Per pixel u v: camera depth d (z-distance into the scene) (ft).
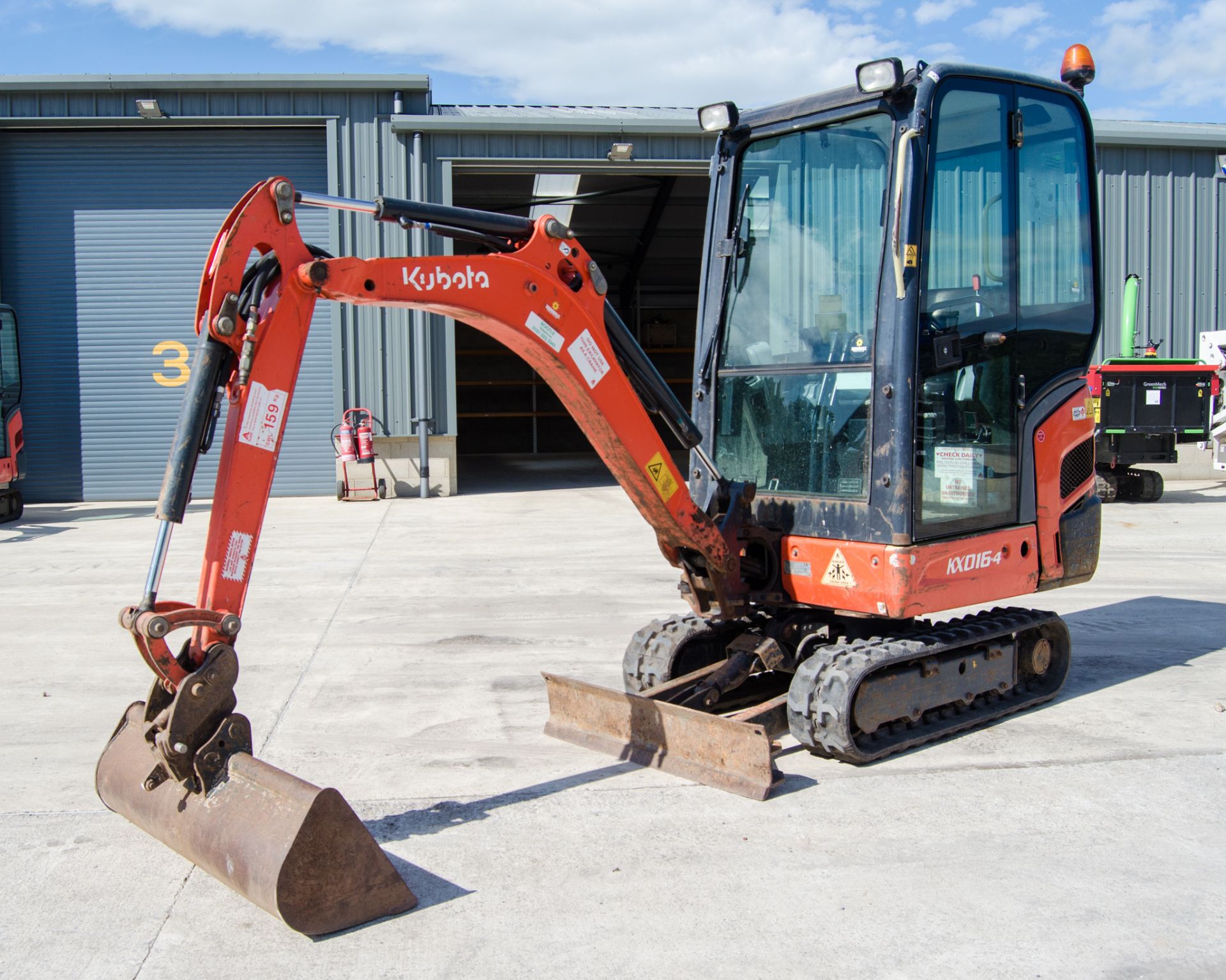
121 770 12.73
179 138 47.98
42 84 45.57
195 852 11.32
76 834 13.07
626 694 15.44
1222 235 52.65
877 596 14.65
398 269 12.01
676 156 47.78
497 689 18.94
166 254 48.49
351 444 46.34
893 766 14.96
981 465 15.89
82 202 48.11
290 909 10.32
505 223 13.29
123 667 20.61
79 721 17.46
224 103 46.44
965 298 15.42
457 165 47.14
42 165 47.88
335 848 10.63
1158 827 12.91
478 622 23.98
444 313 12.67
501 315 12.85
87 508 46.75
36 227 48.11
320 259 11.68
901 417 14.35
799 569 15.69
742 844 12.51
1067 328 17.25
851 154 15.25
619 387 14.05
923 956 10.05
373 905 10.87
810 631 16.70
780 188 16.24
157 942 10.56
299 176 48.44
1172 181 52.03
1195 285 52.60
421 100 47.16
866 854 12.22
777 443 16.34
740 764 14.05
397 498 47.93
